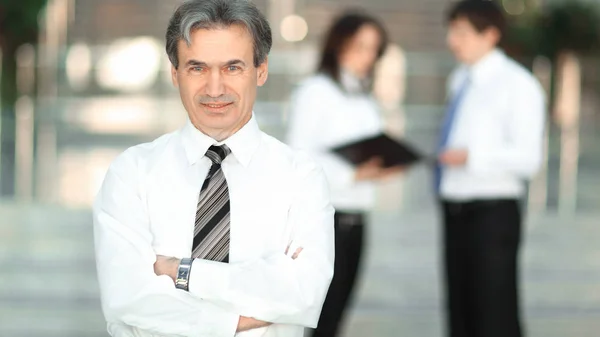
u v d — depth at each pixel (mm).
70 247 5934
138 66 10180
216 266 1894
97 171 7863
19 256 5773
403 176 7805
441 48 11953
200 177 2004
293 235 2016
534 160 3754
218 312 1897
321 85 3865
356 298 5676
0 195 7145
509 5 10852
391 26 11945
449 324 3973
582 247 6289
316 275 1940
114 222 1979
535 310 5730
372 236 6379
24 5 9406
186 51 1906
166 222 1985
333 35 3877
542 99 3803
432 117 9031
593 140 7770
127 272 1914
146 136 9234
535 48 10609
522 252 6199
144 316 1903
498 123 3787
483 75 3838
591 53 10773
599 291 5816
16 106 9250
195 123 1997
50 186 7324
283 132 8508
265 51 1973
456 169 3828
